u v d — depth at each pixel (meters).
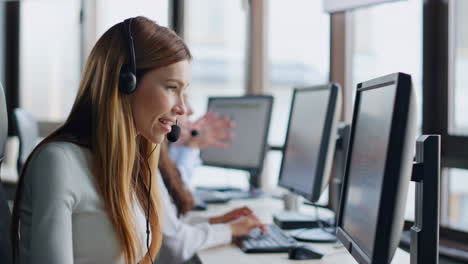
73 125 1.20
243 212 1.94
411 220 2.13
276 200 2.61
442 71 2.11
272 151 3.09
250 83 3.22
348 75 2.67
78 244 1.12
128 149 1.18
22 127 3.03
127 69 1.16
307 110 2.01
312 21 2.83
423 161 1.07
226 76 3.52
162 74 1.18
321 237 1.76
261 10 3.17
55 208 1.05
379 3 2.26
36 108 4.46
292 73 3.04
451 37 2.09
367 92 1.22
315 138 1.87
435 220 1.07
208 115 2.70
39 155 1.12
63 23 4.28
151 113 1.19
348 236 1.23
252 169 2.64
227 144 2.79
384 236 0.91
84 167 1.14
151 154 1.33
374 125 1.10
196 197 2.53
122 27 1.19
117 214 1.15
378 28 2.39
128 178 1.18
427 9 2.14
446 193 2.13
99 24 4.14
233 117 2.79
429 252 1.07
